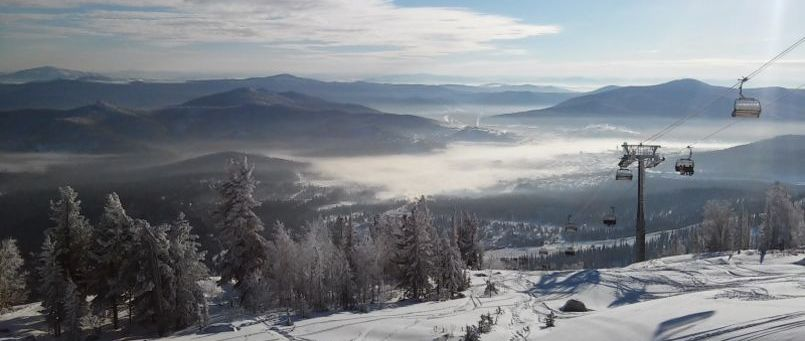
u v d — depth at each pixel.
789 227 82.81
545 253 106.94
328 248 55.06
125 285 46.59
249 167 55.75
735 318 22.73
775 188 85.56
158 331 45.28
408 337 34.91
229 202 55.16
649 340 22.75
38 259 46.16
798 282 37.16
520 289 54.75
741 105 34.03
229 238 55.00
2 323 49.12
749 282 42.75
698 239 102.19
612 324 26.12
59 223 49.38
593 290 46.25
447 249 57.94
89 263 49.75
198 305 45.50
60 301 44.28
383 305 51.94
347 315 44.78
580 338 25.14
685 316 24.70
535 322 36.81
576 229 71.06
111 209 48.38
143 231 45.66
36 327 47.44
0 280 53.22
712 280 45.12
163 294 45.69
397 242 59.50
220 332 41.81
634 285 46.28
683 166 49.16
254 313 48.38
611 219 62.34
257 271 55.28
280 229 57.94
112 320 50.34
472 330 32.31
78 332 43.31
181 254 46.22
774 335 19.70
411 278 57.03
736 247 92.75
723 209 90.12
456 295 55.53
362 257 56.03
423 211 62.75
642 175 61.19
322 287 50.78
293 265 53.12
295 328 40.31
